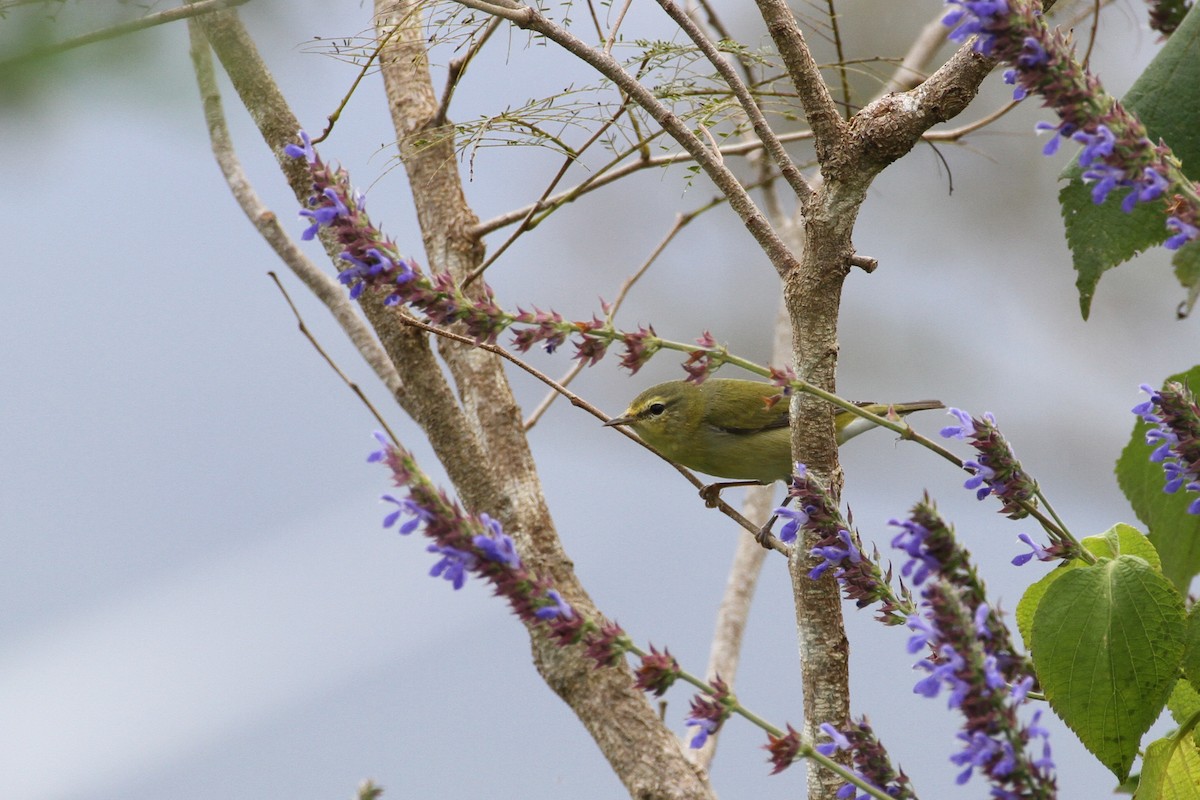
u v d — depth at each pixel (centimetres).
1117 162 468
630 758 746
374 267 575
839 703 626
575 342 595
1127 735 570
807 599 633
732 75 653
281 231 917
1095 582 581
